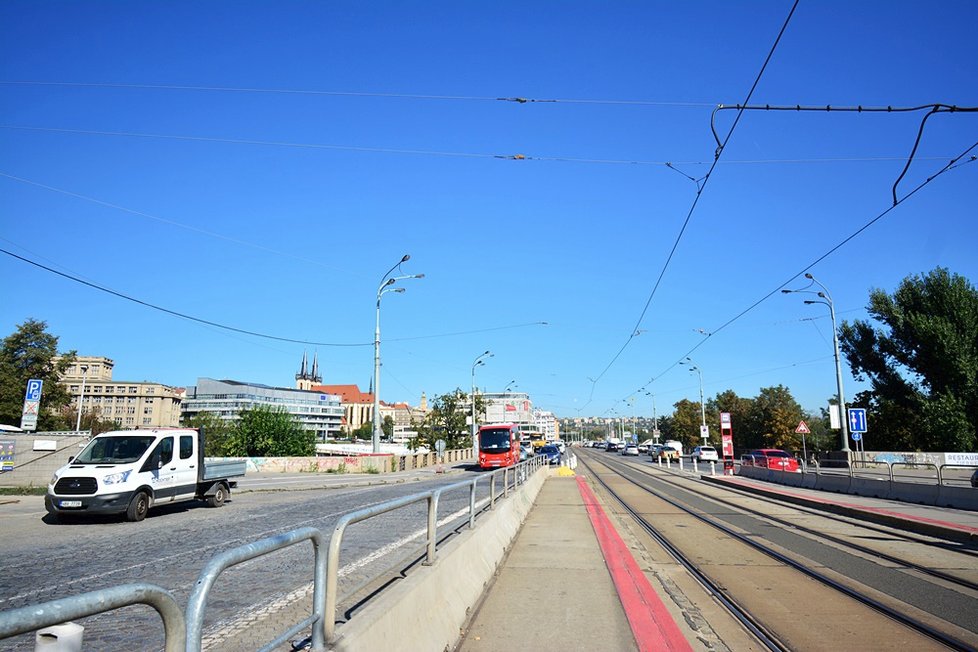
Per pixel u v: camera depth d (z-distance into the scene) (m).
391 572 5.61
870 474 35.53
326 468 39.97
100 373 130.25
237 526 13.82
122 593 2.09
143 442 15.69
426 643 5.08
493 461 42.84
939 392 47.16
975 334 46.41
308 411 118.12
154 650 5.20
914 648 6.24
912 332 48.34
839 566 10.43
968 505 18.92
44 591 7.58
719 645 6.36
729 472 42.12
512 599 7.87
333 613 3.67
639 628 6.72
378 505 4.45
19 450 22.20
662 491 27.80
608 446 125.50
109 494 14.22
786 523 16.42
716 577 9.62
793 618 7.31
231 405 101.38
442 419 71.00
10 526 13.99
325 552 3.58
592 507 19.33
